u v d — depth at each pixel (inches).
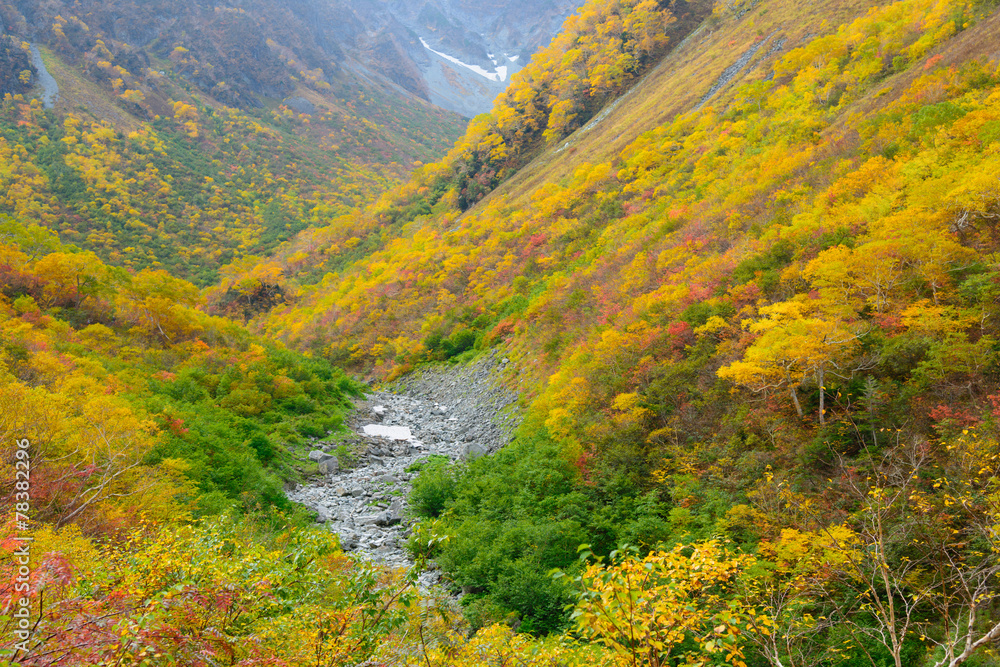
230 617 252.7
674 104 2541.8
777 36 2374.5
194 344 1497.3
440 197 3826.3
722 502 559.8
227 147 7529.5
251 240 5241.1
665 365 842.2
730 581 381.7
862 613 403.2
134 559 283.6
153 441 682.2
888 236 738.8
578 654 305.6
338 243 4065.0
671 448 702.5
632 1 3575.3
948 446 455.5
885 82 1535.4
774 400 668.7
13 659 174.6
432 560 684.7
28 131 5669.3
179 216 5433.1
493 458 912.9
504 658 289.6
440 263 2428.6
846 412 595.2
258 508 759.1
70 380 845.2
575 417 876.0
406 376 1868.8
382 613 263.9
